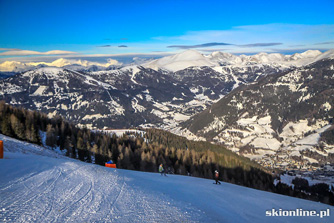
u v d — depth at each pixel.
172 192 27.36
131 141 138.38
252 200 30.50
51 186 23.11
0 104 112.44
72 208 18.33
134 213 18.61
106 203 20.02
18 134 88.69
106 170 34.47
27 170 28.22
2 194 19.92
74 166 33.19
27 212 16.88
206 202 25.23
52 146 97.88
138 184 28.44
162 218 18.34
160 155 109.44
